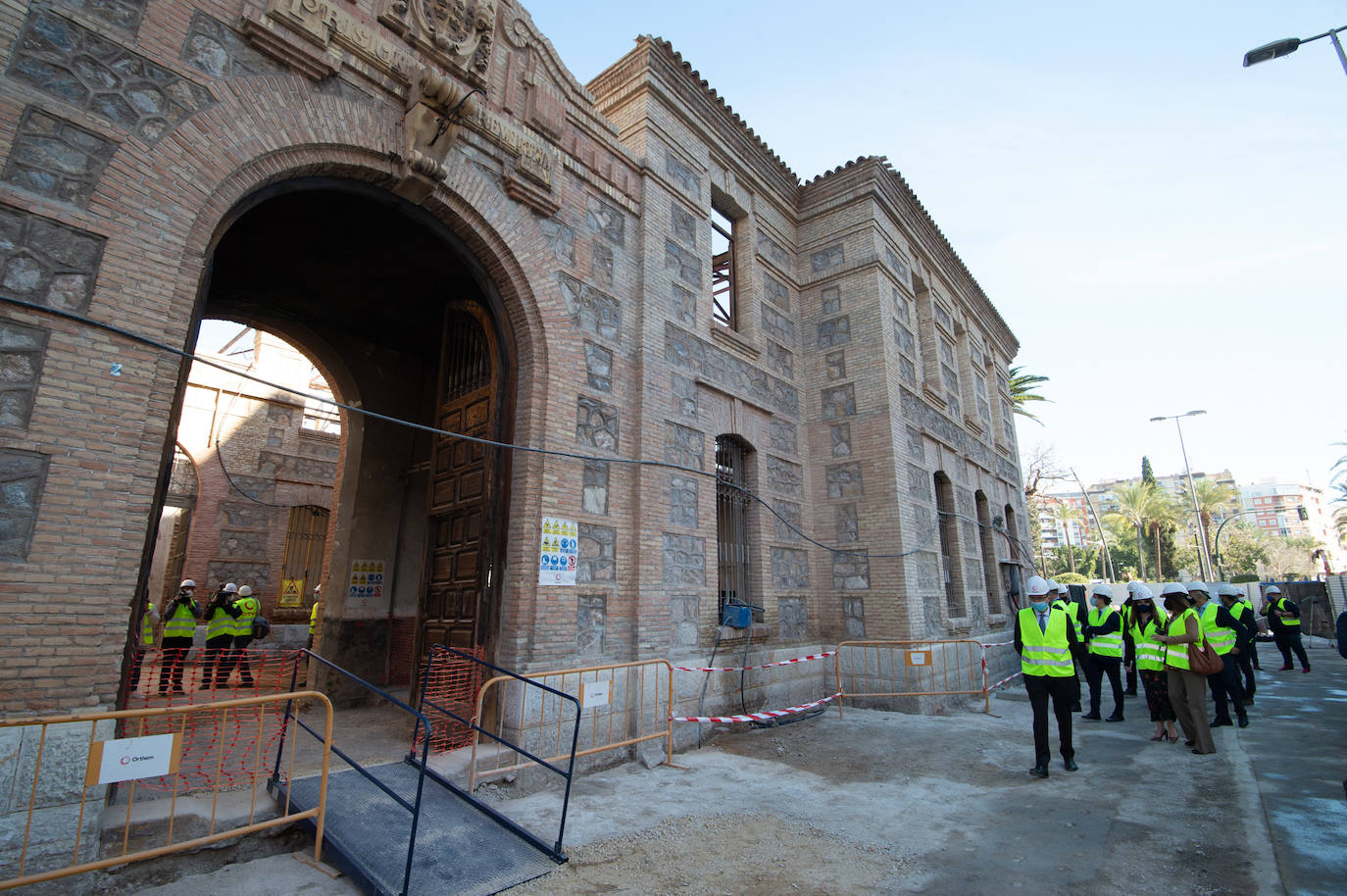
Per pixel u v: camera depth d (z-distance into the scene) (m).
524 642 7.14
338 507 10.75
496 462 7.80
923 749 8.30
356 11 6.59
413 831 4.17
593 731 7.38
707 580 9.52
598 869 4.71
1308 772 6.79
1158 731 8.67
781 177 13.62
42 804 3.99
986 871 4.62
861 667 11.49
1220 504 48.78
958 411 16.59
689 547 9.34
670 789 6.61
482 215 7.51
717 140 11.71
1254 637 11.68
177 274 5.07
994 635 14.94
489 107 7.81
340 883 4.36
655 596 8.55
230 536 14.82
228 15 5.68
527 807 6.00
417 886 4.21
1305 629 27.72
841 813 5.90
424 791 5.69
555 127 8.54
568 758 7.04
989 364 20.44
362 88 6.58
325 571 10.70
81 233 4.69
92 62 4.90
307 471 16.12
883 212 13.91
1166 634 8.47
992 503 17.70
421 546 11.45
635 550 8.51
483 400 8.60
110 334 4.68
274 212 7.88
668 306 9.82
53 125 4.67
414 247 8.60
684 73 10.90
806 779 6.96
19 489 4.24
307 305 10.23
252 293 9.79
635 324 9.34
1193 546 56.12
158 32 5.25
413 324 10.85
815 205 14.07
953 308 17.64
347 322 10.80
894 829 5.48
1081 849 4.97
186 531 14.77
